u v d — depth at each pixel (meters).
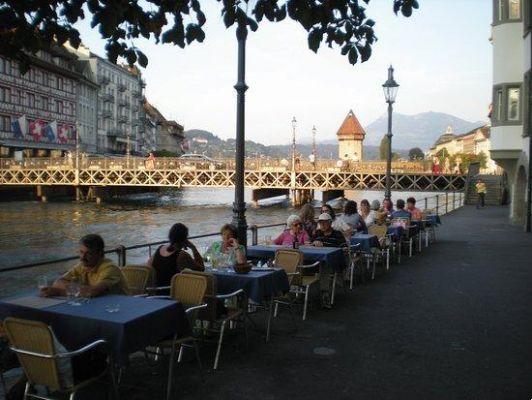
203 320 6.43
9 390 5.18
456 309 9.06
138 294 6.67
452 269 13.13
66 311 5.01
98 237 5.89
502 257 15.14
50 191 76.62
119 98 119.00
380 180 59.12
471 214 32.41
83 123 99.50
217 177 67.00
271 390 5.62
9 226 42.69
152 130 153.75
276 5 5.06
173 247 7.15
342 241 10.34
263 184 64.19
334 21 5.38
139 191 96.88
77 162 70.31
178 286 6.20
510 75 24.53
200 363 5.90
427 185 57.38
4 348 5.11
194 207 66.44
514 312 8.86
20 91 77.94
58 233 38.38
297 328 7.90
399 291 10.53
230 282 7.03
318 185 62.22
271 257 9.48
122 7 4.68
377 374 6.07
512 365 6.36
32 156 80.81
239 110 9.70
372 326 8.02
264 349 6.93
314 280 8.57
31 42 4.93
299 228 10.49
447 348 6.97
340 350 6.90
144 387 5.66
